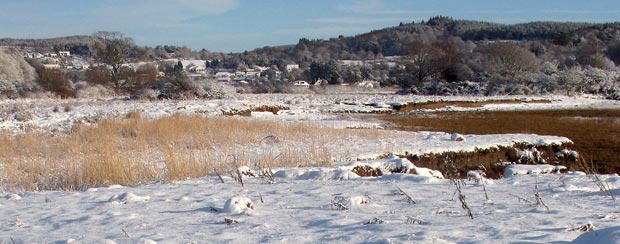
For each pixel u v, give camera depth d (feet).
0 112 86.07
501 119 95.14
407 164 39.52
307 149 46.96
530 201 21.86
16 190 31.91
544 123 87.76
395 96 153.69
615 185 27.50
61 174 34.91
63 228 18.83
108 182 32.96
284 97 144.87
